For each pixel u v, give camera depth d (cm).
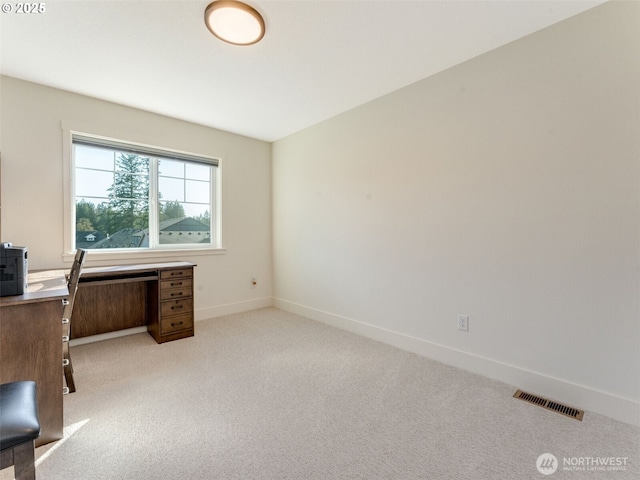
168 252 333
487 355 222
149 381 214
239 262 396
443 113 242
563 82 186
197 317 359
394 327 282
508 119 208
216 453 145
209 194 379
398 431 162
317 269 361
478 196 224
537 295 199
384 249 289
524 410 181
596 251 177
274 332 319
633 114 165
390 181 282
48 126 263
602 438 156
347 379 219
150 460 140
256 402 189
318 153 355
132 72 241
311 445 151
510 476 132
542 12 178
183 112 321
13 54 217
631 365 167
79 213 290
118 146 304
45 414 150
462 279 235
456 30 193
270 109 315
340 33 195
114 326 301
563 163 187
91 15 177
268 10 174
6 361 143
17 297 147
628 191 167
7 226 248
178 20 182
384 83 262
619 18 167
